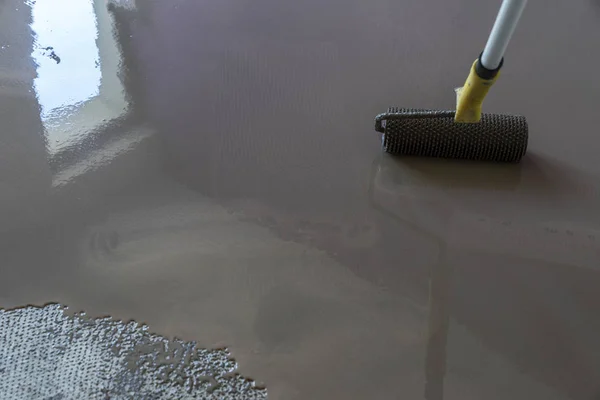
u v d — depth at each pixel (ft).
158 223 5.10
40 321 4.46
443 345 4.47
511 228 5.26
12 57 6.45
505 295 4.80
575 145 6.04
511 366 4.39
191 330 4.45
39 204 5.17
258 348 4.38
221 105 6.13
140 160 5.58
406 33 7.16
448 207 5.40
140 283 4.69
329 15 7.32
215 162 5.62
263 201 5.33
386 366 4.33
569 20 7.45
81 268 4.77
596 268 5.02
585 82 6.69
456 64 6.79
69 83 6.25
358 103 6.26
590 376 4.37
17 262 4.78
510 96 6.48
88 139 5.73
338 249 5.01
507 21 3.85
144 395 4.14
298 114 6.11
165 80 6.35
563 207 5.47
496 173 5.75
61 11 7.08
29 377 4.18
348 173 5.63
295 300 4.66
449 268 4.94
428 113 5.38
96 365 4.26
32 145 5.63
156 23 7.02
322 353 4.37
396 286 4.79
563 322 4.66
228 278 4.76
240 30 7.00
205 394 4.16
